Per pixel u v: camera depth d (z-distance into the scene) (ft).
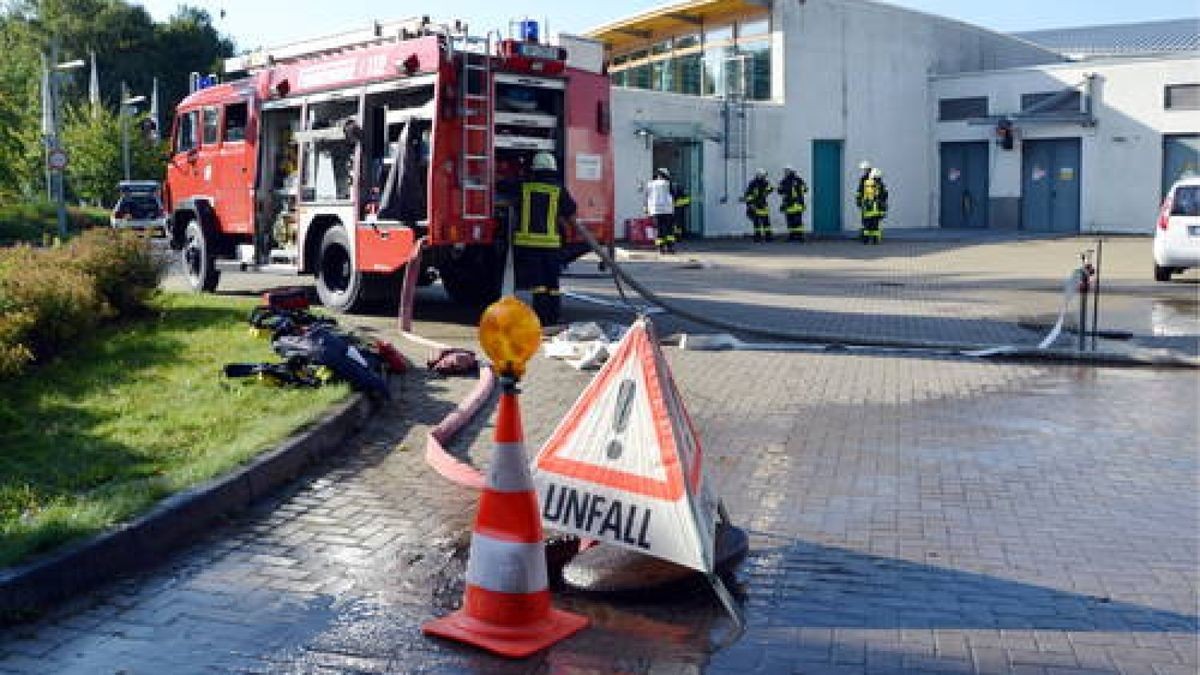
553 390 29.55
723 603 14.90
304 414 23.88
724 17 108.37
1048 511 19.63
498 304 14.15
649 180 93.81
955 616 14.87
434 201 37.52
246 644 13.97
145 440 22.30
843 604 15.28
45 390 26.63
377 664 13.42
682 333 40.14
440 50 37.17
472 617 14.23
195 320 37.04
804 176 109.40
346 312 43.42
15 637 14.14
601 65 42.65
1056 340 38.32
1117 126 110.42
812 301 51.26
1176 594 15.67
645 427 15.58
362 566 16.71
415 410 26.81
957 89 120.47
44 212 126.41
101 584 15.94
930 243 95.96
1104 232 111.45
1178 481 21.56
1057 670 13.21
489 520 14.21
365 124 40.47
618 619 14.78
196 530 18.19
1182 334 40.52
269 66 46.83
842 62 112.16
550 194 39.11
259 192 46.73
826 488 20.99
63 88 189.37
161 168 162.50
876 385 31.19
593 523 15.80
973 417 27.22
